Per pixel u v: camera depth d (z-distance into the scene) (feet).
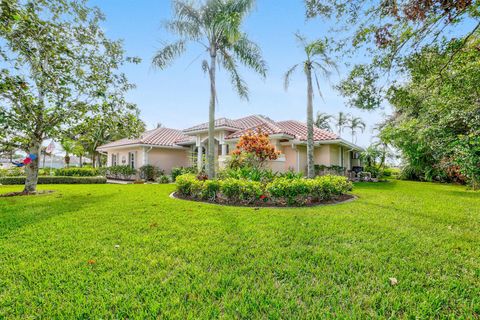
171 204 27.35
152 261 12.03
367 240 15.14
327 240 15.16
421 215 21.97
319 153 65.72
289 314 8.25
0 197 32.89
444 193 38.73
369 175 73.72
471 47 15.20
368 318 8.11
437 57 15.55
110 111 38.45
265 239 15.26
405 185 55.36
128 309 8.49
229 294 9.37
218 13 40.83
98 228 17.69
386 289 9.78
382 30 15.08
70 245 14.23
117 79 39.06
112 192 39.19
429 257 12.67
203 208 25.04
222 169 49.08
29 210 23.88
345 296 9.30
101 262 11.98
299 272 11.09
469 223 19.24
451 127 23.76
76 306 8.63
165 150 81.51
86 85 36.58
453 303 8.87
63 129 37.83
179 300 8.96
